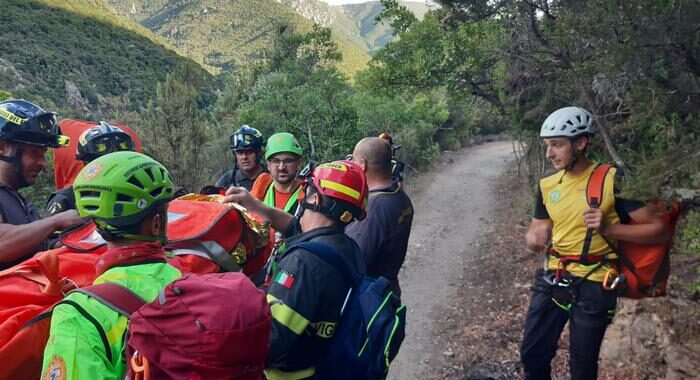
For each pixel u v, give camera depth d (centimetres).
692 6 334
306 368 207
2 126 262
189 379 135
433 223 1488
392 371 574
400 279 947
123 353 158
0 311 176
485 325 671
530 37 781
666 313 478
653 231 299
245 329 136
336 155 1853
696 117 364
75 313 156
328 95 2000
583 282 318
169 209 242
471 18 984
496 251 1090
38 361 171
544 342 349
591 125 318
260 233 249
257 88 2366
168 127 1192
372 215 322
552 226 351
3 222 260
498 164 2942
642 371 443
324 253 211
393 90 1334
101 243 215
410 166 2628
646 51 351
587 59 575
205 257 222
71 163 324
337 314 207
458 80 1161
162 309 139
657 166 300
